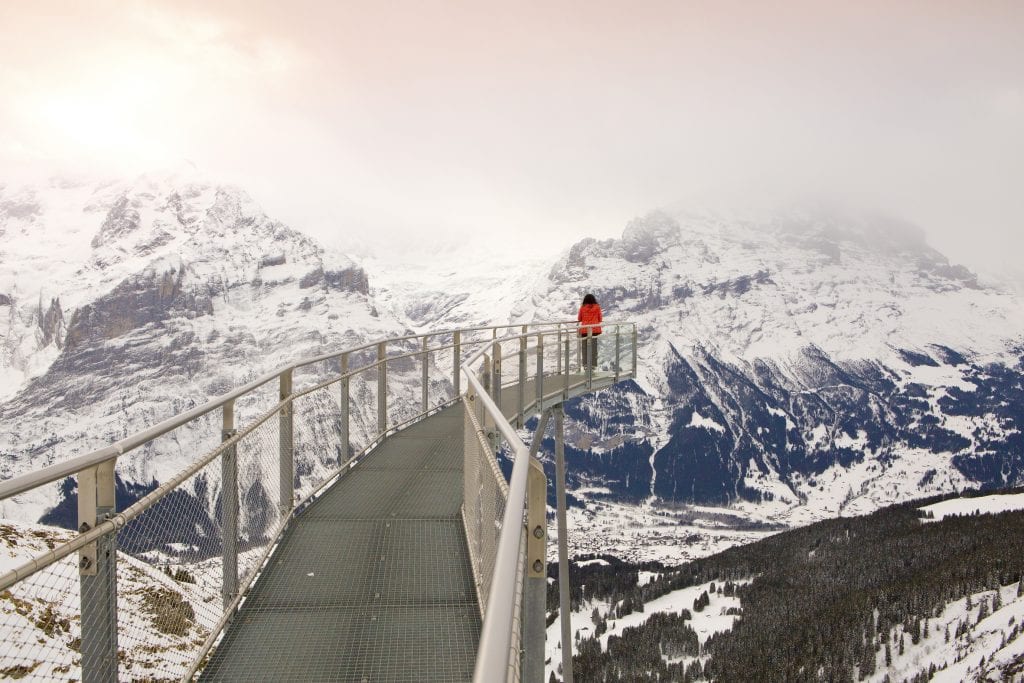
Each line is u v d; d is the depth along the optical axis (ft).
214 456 17.30
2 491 9.44
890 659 366.63
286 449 25.82
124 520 13.02
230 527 18.95
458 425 46.29
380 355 41.81
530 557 12.58
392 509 27.50
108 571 13.02
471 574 21.44
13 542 28.91
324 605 19.43
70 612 14.44
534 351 55.83
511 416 48.42
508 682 5.29
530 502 12.59
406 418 46.32
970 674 330.13
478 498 20.10
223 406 19.13
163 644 14.76
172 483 15.07
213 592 17.61
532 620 12.52
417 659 16.65
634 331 79.41
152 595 14.73
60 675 13.26
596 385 70.13
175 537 15.56
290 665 16.37
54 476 10.85
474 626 18.33
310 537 24.45
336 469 32.09
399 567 21.91
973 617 390.83
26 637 12.73
